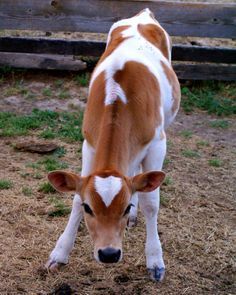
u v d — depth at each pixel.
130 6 4.82
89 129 2.48
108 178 2.12
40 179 3.43
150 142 2.54
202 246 2.91
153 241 2.63
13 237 2.87
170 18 4.87
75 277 2.61
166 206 3.26
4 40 4.89
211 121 4.52
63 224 3.00
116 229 2.11
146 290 2.56
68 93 4.74
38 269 2.64
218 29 4.92
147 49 2.82
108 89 2.43
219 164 3.82
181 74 5.00
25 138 3.96
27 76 4.95
